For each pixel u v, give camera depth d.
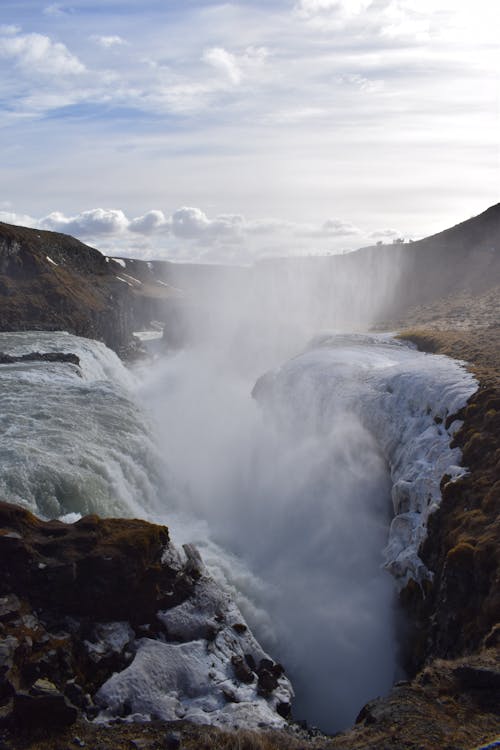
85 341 75.62
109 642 19.80
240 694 19.39
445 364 41.69
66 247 123.19
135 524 24.03
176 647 20.48
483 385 34.06
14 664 16.81
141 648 20.06
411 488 30.08
